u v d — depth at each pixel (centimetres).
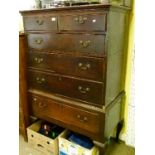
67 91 157
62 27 143
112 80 147
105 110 140
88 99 146
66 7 133
